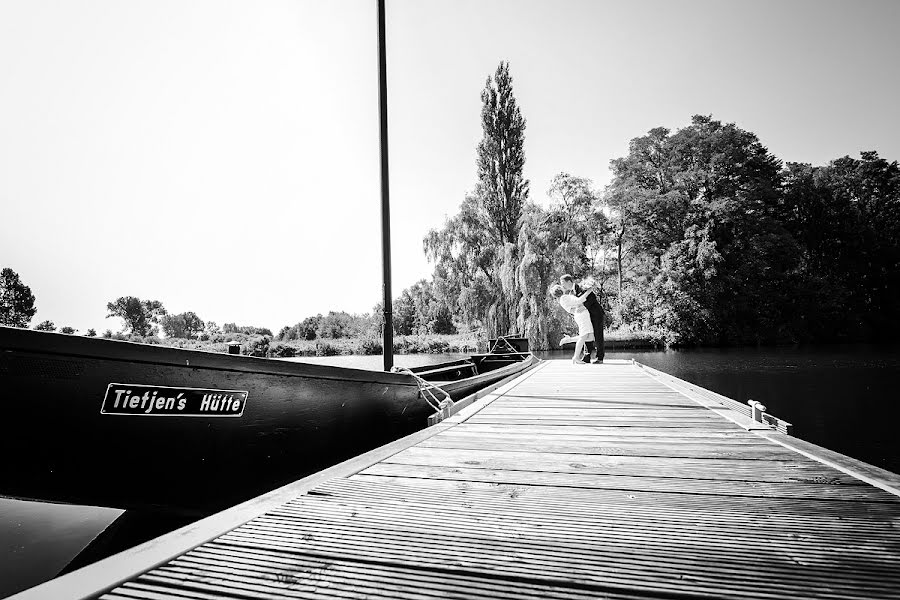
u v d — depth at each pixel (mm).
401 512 2145
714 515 2104
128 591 1359
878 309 46844
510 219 35969
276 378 3729
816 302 41562
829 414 11422
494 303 31453
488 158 37031
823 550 1714
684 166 47188
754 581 1488
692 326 39094
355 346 44000
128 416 2914
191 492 3256
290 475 3885
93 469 2832
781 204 48719
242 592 1376
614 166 50312
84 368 2719
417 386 5535
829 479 2674
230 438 3443
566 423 4559
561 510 2184
